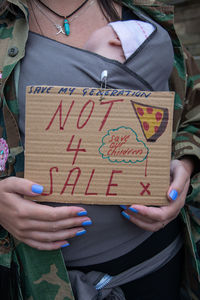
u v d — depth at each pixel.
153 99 0.70
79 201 0.70
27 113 0.69
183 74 1.01
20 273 0.86
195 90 1.04
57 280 0.80
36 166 0.70
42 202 0.77
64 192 0.70
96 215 0.77
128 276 0.85
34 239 0.73
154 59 0.78
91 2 0.90
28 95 0.69
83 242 0.80
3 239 0.85
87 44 0.82
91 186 0.70
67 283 0.78
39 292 0.82
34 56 0.80
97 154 0.70
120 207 0.79
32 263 0.81
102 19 0.91
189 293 1.07
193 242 1.01
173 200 0.72
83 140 0.70
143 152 0.71
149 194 0.71
